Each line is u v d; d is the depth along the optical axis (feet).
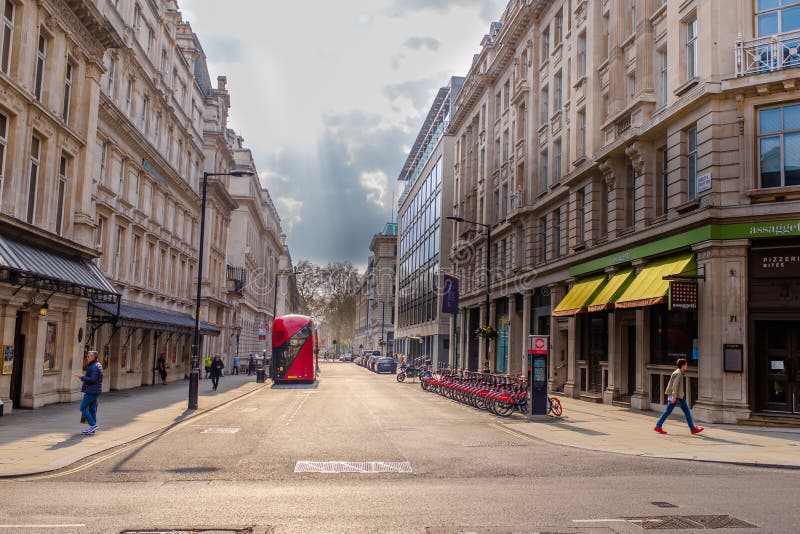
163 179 118.01
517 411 73.10
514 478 34.63
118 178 95.04
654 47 78.48
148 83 106.52
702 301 64.18
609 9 90.79
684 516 25.58
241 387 119.75
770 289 61.21
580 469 37.65
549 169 115.03
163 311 118.62
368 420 64.44
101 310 80.02
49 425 53.47
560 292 107.76
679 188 69.82
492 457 41.98
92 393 48.78
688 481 33.76
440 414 71.72
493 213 153.17
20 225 59.47
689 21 71.15
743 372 61.00
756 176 62.39
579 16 102.17
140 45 102.32
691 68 70.74
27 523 23.75
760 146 62.64
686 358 68.90
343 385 132.16
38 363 67.05
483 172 163.12
